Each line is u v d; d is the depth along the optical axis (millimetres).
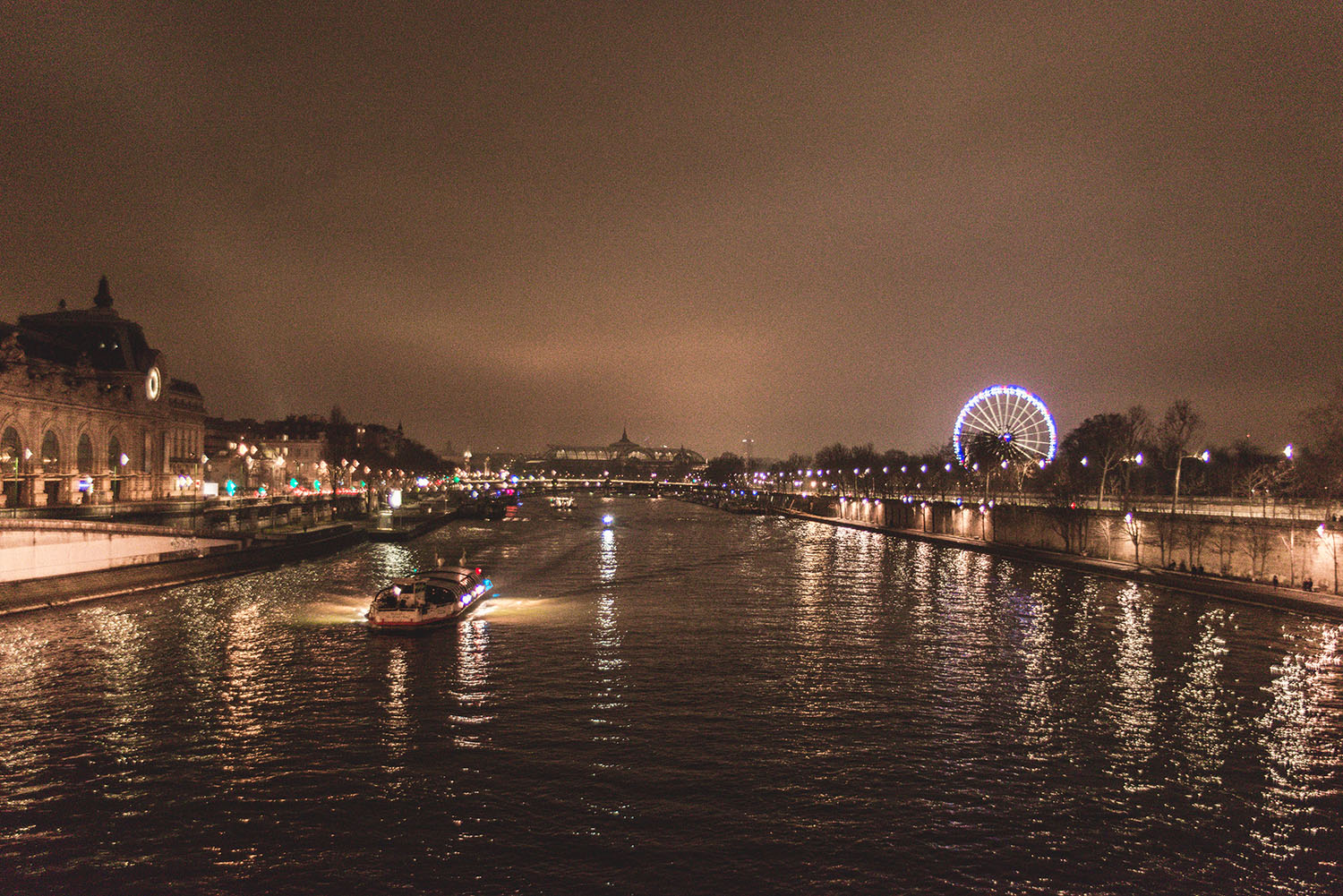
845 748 33469
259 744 33531
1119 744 34500
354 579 81188
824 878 23812
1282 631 55750
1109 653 49750
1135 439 126625
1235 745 34562
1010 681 43469
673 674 44375
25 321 126312
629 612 62969
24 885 23297
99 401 110750
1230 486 134750
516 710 38000
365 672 44406
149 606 63188
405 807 27875
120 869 24125
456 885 23312
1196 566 78750
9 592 57188
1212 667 46438
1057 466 163750
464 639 52688
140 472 122250
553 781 29953
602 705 38781
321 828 26469
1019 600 69562
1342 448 71375
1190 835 26766
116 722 36000
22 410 93625
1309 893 23594
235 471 187500
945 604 67312
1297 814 28359
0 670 44000
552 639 52812
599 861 24562
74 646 49531
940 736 35094
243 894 22891
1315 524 69000
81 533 65062
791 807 28078
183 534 78062
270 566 89375
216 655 47875
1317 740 35125
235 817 27172
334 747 33250
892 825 26938
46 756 32156
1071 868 24641
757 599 70250
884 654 49156
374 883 23422
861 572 89938
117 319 129250
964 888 23500
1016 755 33062
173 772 30641
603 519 196500
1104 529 94500
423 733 34875
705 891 23141
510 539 137375
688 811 27734
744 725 36125
